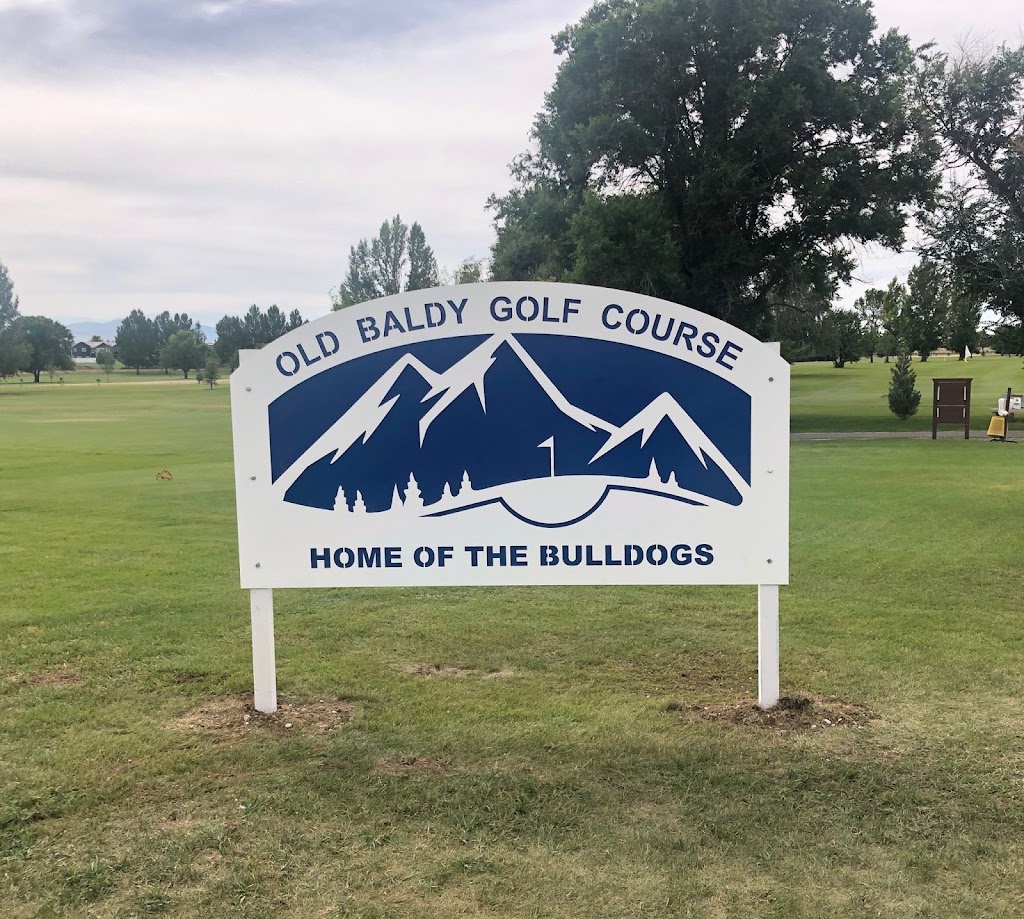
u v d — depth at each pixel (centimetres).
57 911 265
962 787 339
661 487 409
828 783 343
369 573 417
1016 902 267
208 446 2295
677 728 398
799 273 3288
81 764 364
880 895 271
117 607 629
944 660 491
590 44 3130
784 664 490
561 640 545
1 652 522
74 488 1355
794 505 1055
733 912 263
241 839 305
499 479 412
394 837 306
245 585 416
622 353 407
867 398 4384
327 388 410
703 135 3106
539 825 314
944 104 2928
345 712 424
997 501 1068
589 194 2956
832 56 3197
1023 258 2873
